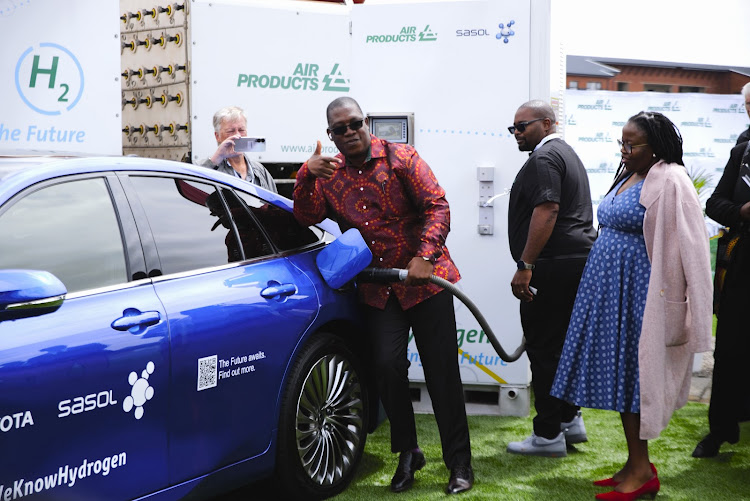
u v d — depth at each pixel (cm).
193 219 320
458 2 486
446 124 493
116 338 269
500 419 494
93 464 261
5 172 272
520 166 487
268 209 362
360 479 393
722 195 432
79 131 466
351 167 368
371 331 373
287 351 339
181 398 291
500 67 485
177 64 586
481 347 498
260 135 588
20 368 241
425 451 435
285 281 346
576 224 409
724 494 373
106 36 468
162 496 286
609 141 696
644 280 354
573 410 439
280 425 340
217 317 306
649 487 362
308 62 592
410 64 493
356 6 496
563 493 373
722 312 417
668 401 350
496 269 494
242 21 581
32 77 450
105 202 289
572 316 372
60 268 265
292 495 351
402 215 370
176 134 593
